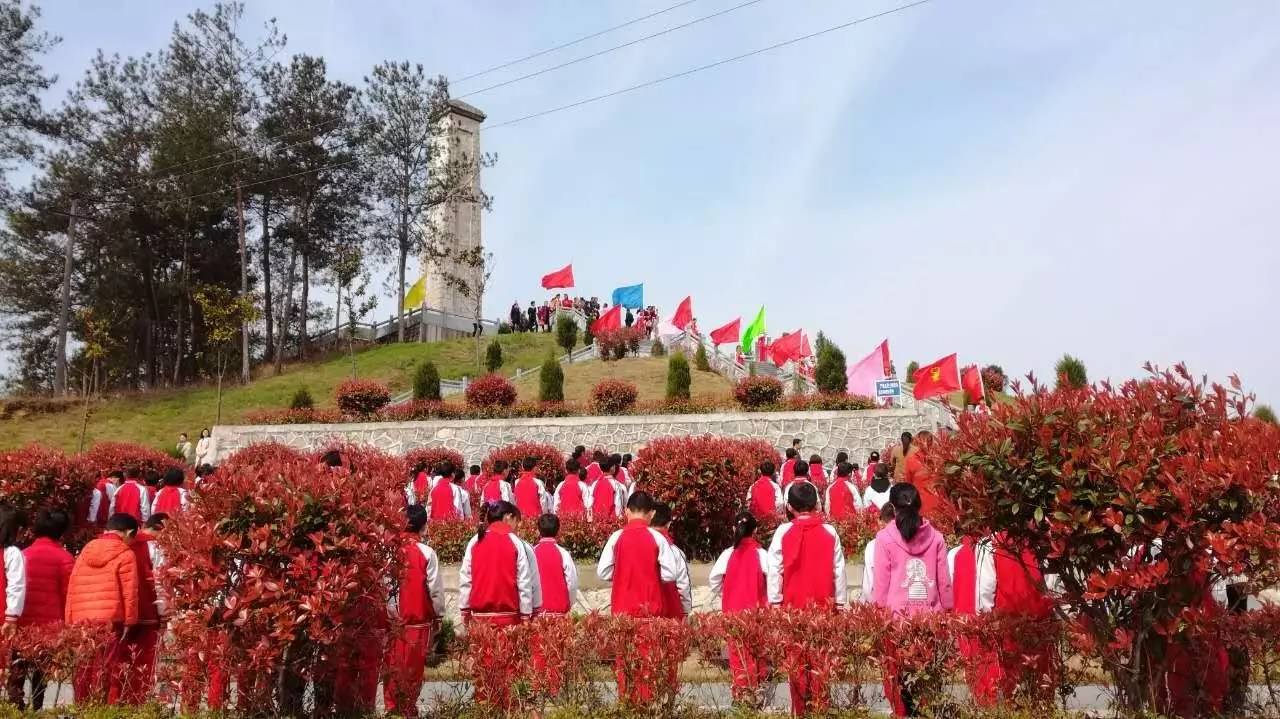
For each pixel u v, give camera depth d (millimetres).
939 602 6223
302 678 5441
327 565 5102
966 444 5070
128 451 18188
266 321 44062
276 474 5426
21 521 7422
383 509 5484
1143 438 4738
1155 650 5047
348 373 36094
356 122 41125
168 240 40344
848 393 24625
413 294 43438
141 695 6125
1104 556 4867
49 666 6027
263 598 5082
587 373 32750
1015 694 5250
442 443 23484
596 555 12352
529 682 5578
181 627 5184
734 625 5539
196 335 43781
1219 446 4684
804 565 6938
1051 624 5258
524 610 7000
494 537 7086
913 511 6359
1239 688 5387
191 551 5164
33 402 30469
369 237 44062
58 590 7441
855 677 5320
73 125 34969
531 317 45719
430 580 6828
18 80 32594
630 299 40438
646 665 5414
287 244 43938
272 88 39250
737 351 33500
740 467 12211
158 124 36500
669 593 7574
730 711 5574
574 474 14898
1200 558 4613
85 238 38656
